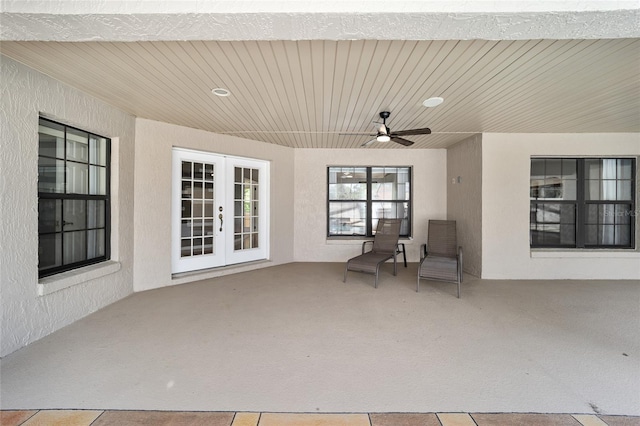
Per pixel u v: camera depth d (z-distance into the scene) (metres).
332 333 2.78
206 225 4.95
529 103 3.39
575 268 4.77
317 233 6.15
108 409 1.74
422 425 1.62
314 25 1.69
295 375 2.10
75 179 3.23
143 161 4.06
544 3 1.57
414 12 1.58
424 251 5.16
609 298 3.80
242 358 2.32
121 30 1.76
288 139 5.32
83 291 3.15
